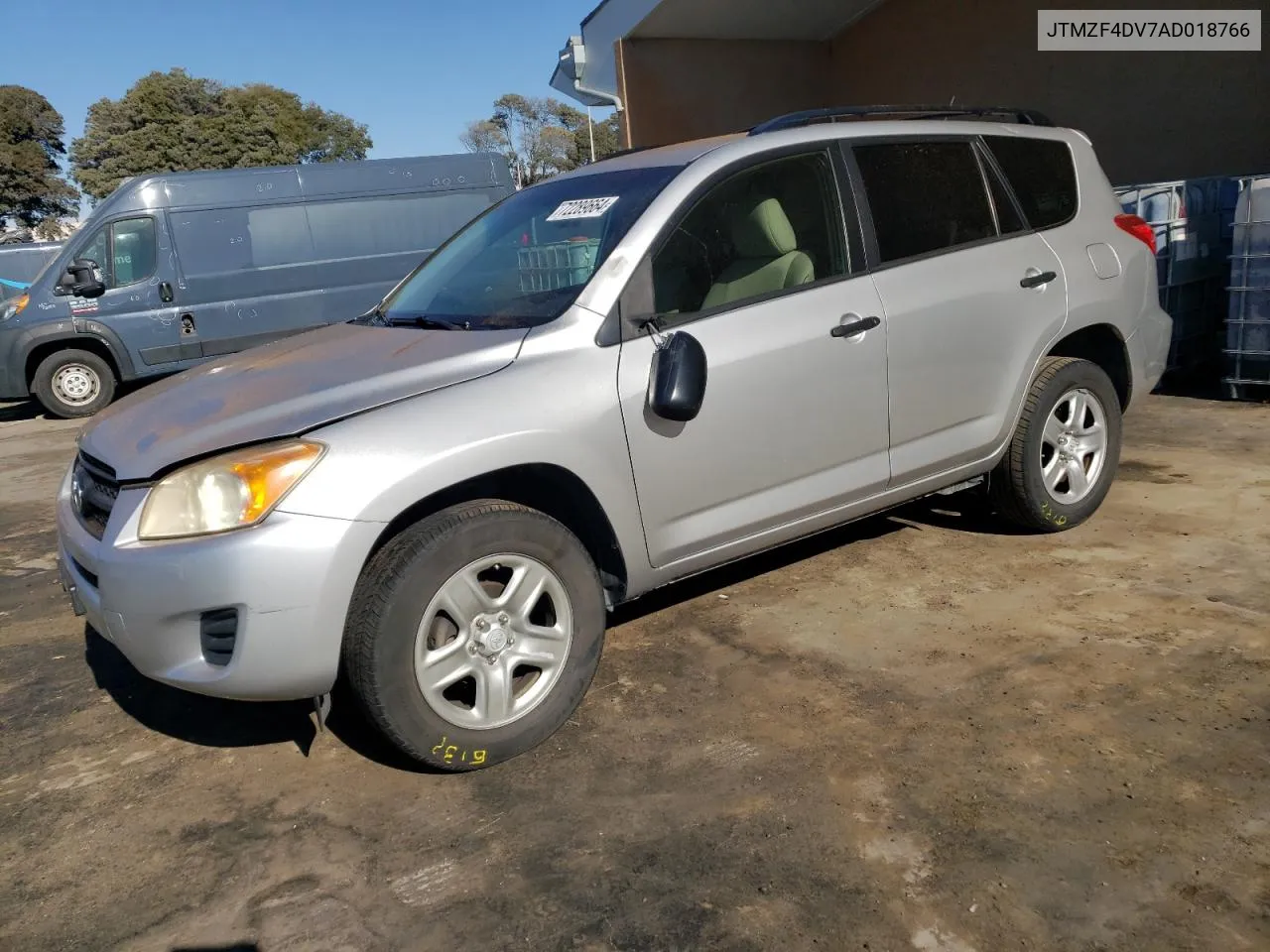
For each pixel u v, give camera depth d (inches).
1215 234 288.2
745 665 136.3
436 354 120.0
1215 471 204.2
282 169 428.5
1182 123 367.6
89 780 121.2
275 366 129.0
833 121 150.3
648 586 129.8
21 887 101.4
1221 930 84.0
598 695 131.4
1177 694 120.2
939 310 147.6
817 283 138.6
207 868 102.4
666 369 117.0
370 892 96.7
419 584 106.4
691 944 87.1
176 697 142.3
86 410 421.7
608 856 99.3
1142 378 180.5
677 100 470.0
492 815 107.3
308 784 116.3
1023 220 163.3
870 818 101.8
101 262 414.9
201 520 102.5
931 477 153.9
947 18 442.9
